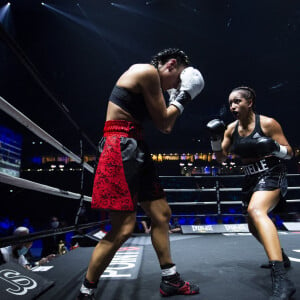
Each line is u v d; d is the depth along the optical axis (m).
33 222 15.87
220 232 4.68
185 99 1.44
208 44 15.12
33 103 16.80
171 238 4.07
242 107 2.00
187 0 12.76
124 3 13.38
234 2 12.19
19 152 16.62
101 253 1.31
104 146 1.38
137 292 1.49
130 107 1.39
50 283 1.59
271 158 1.92
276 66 15.18
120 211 1.33
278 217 9.12
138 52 16.03
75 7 13.73
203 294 1.42
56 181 17.69
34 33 14.92
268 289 1.49
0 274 1.37
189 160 18.84
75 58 16.23
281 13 12.29
